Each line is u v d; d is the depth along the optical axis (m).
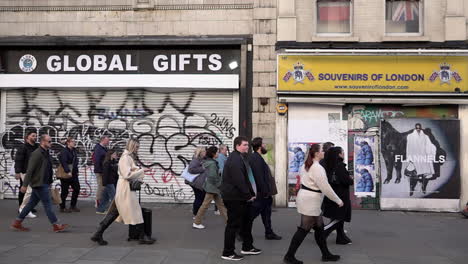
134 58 12.13
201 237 8.07
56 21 12.09
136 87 11.95
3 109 12.34
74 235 8.05
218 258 6.70
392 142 11.38
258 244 7.66
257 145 7.83
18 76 12.08
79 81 11.94
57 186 12.10
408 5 11.77
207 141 11.98
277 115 11.51
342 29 11.87
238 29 11.82
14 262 6.30
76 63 12.17
